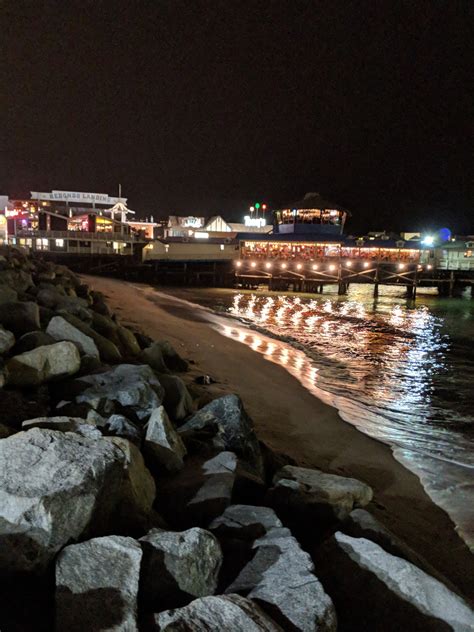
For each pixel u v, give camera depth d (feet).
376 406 32.12
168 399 19.74
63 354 17.79
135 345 33.19
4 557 8.28
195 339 51.44
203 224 261.03
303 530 13.64
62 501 8.66
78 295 56.18
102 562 8.39
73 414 16.24
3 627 7.59
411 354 54.49
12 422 14.08
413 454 23.67
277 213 178.91
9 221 203.62
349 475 20.70
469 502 18.83
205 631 7.64
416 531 16.52
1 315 22.11
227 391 31.01
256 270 154.30
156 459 14.44
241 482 14.76
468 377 42.80
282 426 26.09
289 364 43.60
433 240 170.19
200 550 9.15
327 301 126.82
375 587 10.11
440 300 147.43
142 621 7.85
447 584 11.25
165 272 169.58
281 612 8.64
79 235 185.06
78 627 7.68
